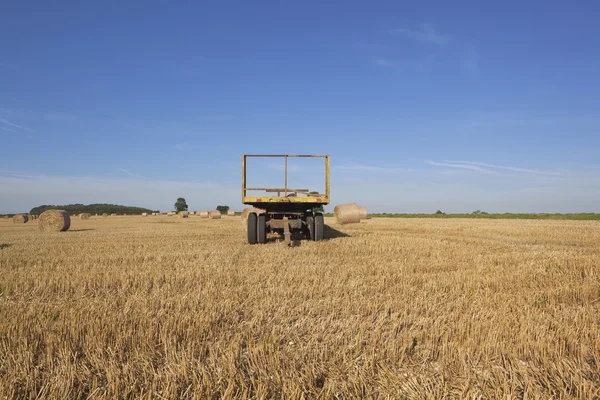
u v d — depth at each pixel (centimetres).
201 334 497
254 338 495
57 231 2728
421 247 1420
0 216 8856
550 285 795
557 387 367
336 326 525
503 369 398
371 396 360
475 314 570
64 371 390
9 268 1019
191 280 831
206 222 4041
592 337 485
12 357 417
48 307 630
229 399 343
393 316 559
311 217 1614
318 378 392
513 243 1616
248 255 1209
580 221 3575
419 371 407
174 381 368
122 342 461
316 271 922
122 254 1273
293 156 1559
